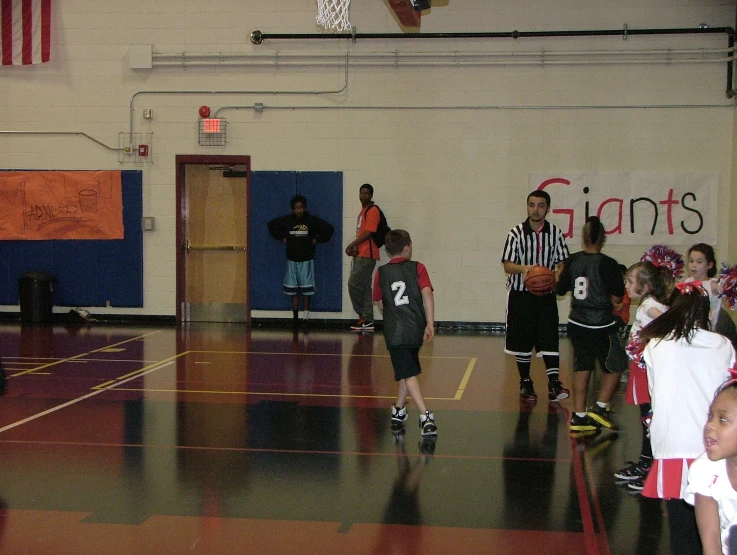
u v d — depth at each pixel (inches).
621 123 522.0
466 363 402.0
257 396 316.5
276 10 542.9
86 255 563.8
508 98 529.7
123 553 162.6
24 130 561.3
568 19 522.6
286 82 545.3
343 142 543.2
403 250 257.3
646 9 516.4
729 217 515.8
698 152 516.4
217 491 201.6
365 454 236.4
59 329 519.2
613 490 204.4
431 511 188.1
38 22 552.7
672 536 141.2
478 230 536.7
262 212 551.8
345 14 501.4
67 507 189.5
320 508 189.6
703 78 513.3
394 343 253.4
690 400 139.8
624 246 525.3
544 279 296.2
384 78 538.0
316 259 551.2
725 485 108.1
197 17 548.1
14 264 565.9
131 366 380.8
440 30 531.8
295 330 526.0
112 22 552.4
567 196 527.2
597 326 259.1
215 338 484.1
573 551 164.6
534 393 315.9
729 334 213.5
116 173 557.6
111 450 238.5
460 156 535.5
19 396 312.7
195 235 566.3
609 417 281.9
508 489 204.8
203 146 552.4
